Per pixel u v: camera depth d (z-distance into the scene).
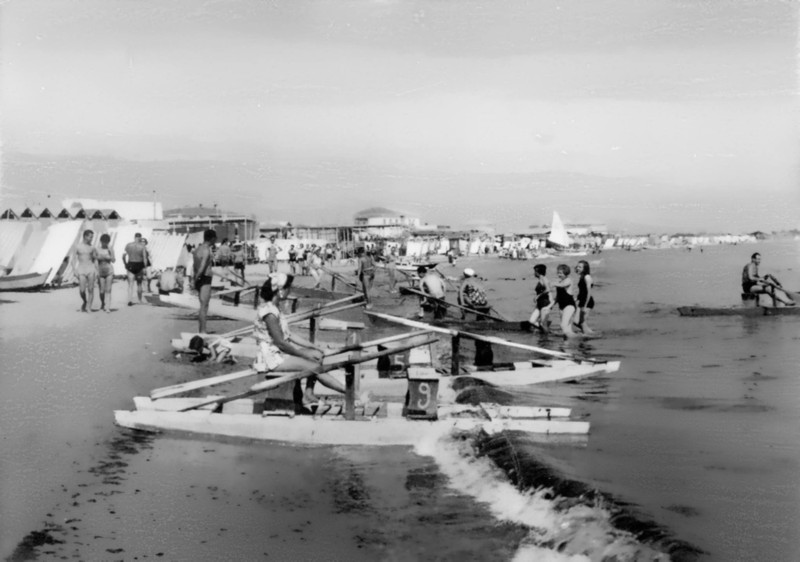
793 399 9.79
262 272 47.78
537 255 95.38
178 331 16.14
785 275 48.75
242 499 6.03
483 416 8.26
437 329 11.23
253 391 8.18
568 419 8.40
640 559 4.61
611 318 21.56
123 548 5.13
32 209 33.53
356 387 9.31
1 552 5.07
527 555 4.88
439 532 5.35
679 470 6.44
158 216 44.53
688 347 15.20
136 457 7.28
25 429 8.17
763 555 4.56
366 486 6.41
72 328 16.44
